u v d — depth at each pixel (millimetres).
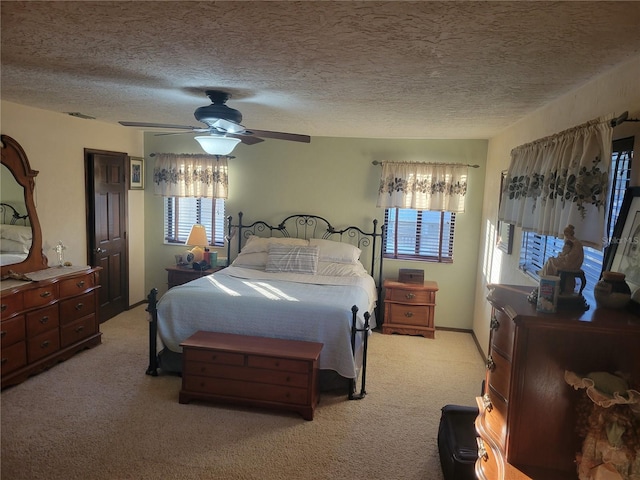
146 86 2820
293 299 3580
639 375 1557
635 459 1417
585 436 1554
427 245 5211
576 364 1593
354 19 1575
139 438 2775
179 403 3223
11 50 2104
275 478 2445
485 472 1872
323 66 2211
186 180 5379
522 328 1606
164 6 1519
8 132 3617
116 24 1715
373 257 5258
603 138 1950
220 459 2594
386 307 4949
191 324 3547
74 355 4004
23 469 2441
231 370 3166
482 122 3752
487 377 1943
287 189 5363
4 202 3564
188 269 5250
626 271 1854
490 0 1366
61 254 4090
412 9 1464
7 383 3309
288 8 1496
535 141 2867
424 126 4102
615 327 1539
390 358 4281
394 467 2588
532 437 1649
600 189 1953
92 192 4613
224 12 1554
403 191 4992
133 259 5504
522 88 2518
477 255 5078
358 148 5172
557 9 1421
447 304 5203
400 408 3295
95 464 2506
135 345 4289
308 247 4902
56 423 2912
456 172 4895
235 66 2268
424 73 2277
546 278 1655
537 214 2672
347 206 5270
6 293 3252
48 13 1614
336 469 2547
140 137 5484
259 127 4570
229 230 5488
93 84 2824
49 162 4066
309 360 3043
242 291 3764
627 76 1938
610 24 1533
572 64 2020
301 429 2959
